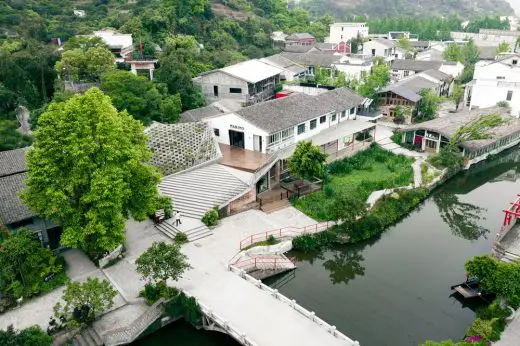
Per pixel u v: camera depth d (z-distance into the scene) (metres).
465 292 30.05
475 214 44.19
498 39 152.88
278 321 26.39
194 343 27.61
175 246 28.16
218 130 49.81
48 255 30.08
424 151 57.28
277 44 112.00
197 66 71.81
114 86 48.56
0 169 36.06
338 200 38.62
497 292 26.61
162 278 27.36
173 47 70.81
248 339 24.25
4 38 75.56
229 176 41.88
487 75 76.56
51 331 25.16
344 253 37.66
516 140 62.56
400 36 139.50
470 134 53.53
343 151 54.06
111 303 26.19
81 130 27.92
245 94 63.22
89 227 28.20
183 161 42.97
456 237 39.66
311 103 53.84
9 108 53.31
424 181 48.06
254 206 41.03
